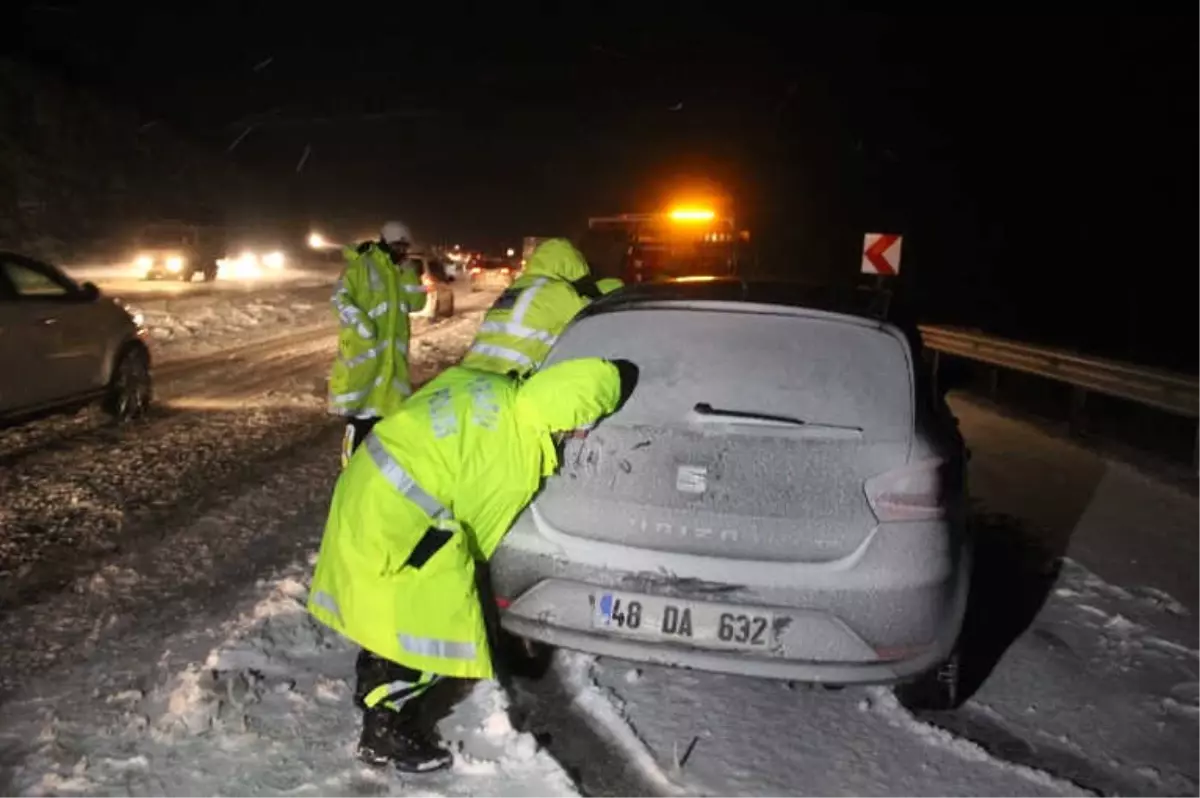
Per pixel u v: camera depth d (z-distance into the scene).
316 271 46.78
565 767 3.86
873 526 3.87
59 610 5.16
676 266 17.98
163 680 4.38
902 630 3.85
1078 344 23.58
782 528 3.88
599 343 4.27
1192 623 5.44
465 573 3.57
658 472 3.98
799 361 4.12
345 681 4.41
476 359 5.80
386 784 3.68
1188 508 7.71
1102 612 5.54
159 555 6.03
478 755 3.86
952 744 4.11
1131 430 13.09
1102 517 7.43
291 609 5.12
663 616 3.91
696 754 3.99
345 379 7.02
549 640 4.03
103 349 9.44
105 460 8.30
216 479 7.82
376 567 3.49
